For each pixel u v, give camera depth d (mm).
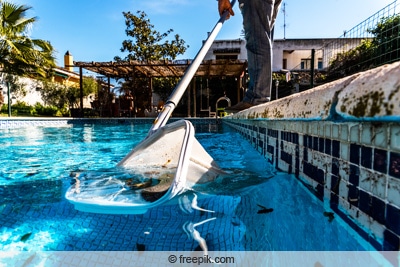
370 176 620
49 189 1390
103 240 821
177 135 1783
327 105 650
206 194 1226
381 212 570
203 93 17234
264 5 2928
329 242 743
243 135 3516
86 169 1913
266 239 778
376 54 3135
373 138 604
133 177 1541
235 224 893
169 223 923
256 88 3188
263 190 1271
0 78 12516
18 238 854
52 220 985
